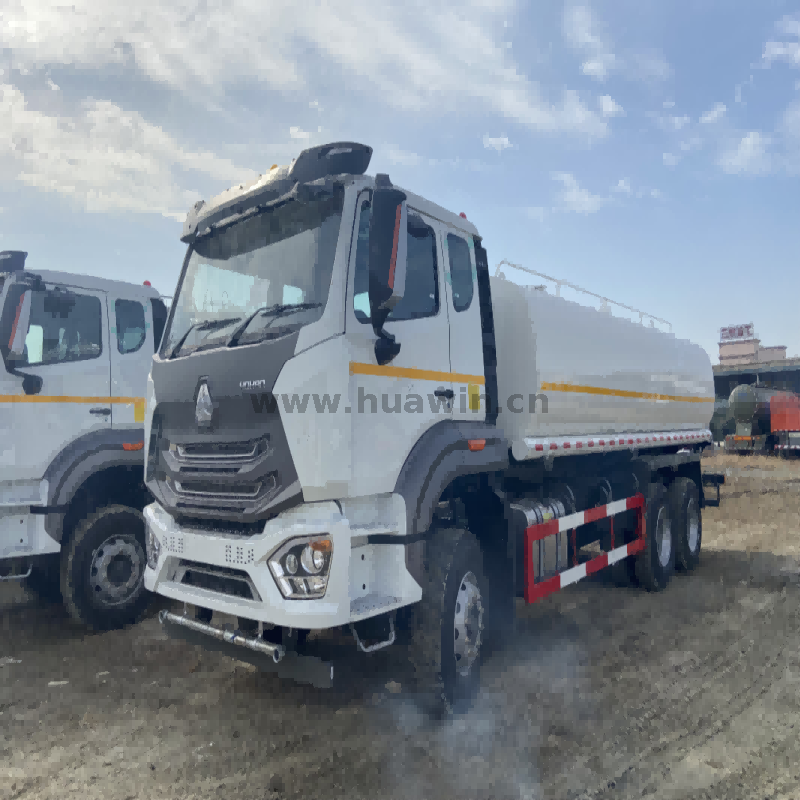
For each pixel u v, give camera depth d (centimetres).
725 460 2456
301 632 363
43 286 540
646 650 510
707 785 319
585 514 574
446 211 446
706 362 922
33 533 534
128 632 559
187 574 379
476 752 351
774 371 3200
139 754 348
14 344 528
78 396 566
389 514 361
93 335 584
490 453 452
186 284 439
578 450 577
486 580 441
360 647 342
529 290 517
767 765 338
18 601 665
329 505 327
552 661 486
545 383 515
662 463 761
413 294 400
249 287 388
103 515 563
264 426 337
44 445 542
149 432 418
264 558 326
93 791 313
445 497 431
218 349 372
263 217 395
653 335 759
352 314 348
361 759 343
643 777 326
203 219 428
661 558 710
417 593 362
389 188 340
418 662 380
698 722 386
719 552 908
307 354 330
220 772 330
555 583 517
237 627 360
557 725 382
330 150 371
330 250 353
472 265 469
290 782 321
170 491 393
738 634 548
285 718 392
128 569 580
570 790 314
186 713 399
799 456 2452
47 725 383
